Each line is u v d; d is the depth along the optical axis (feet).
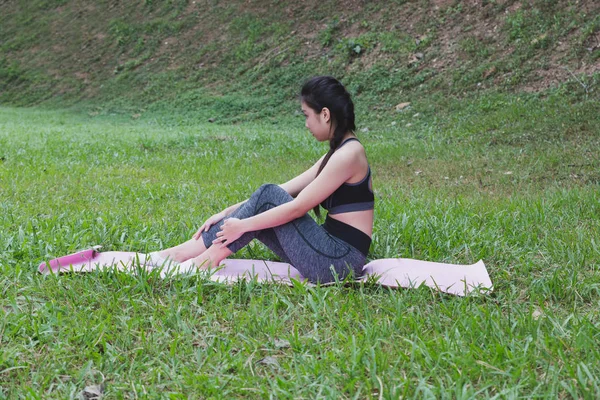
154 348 8.68
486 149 28.32
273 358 8.47
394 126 38.75
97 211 16.72
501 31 43.29
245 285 10.71
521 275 11.84
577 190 18.72
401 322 9.21
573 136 28.04
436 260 12.89
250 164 26.99
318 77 10.80
